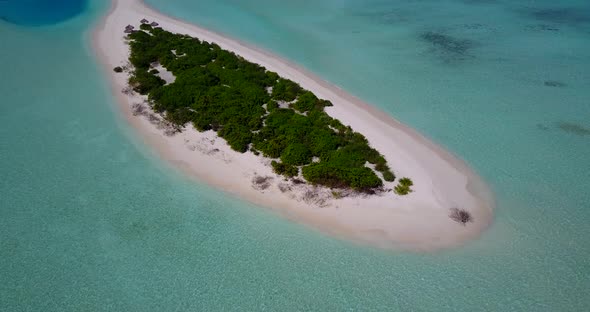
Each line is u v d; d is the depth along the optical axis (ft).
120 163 116.16
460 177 115.65
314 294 84.53
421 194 108.06
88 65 167.43
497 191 111.55
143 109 139.23
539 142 130.93
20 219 98.37
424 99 152.87
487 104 150.41
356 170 110.73
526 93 157.89
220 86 152.05
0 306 80.89
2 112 135.64
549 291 86.12
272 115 134.92
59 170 112.98
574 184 114.01
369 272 88.99
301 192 107.04
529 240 97.45
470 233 98.78
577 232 99.55
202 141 124.67
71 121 132.67
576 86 162.61
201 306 82.02
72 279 86.02
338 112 141.79
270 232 97.04
